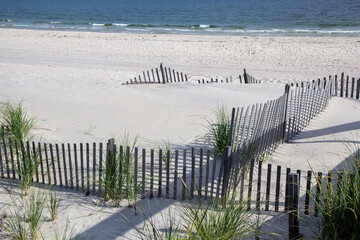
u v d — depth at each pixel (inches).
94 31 1681.8
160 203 237.9
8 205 239.1
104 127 393.4
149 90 562.3
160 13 2664.9
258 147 293.9
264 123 302.8
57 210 232.4
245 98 505.0
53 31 1603.1
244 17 2229.3
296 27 1745.8
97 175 278.8
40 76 699.4
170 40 1285.7
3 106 449.4
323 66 867.4
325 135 375.2
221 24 1966.0
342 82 546.0
